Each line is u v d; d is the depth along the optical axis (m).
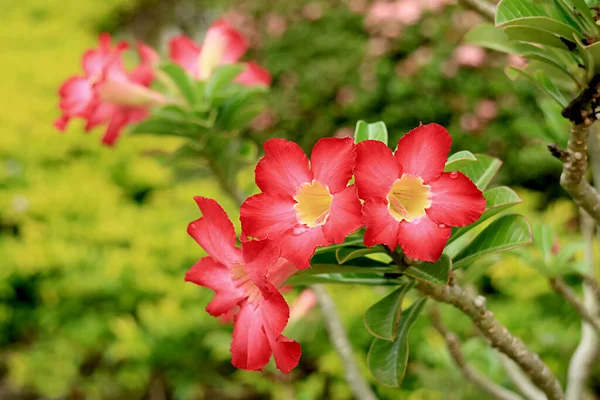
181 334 1.63
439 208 0.58
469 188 0.58
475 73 2.91
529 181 2.64
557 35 0.62
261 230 0.59
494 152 2.71
